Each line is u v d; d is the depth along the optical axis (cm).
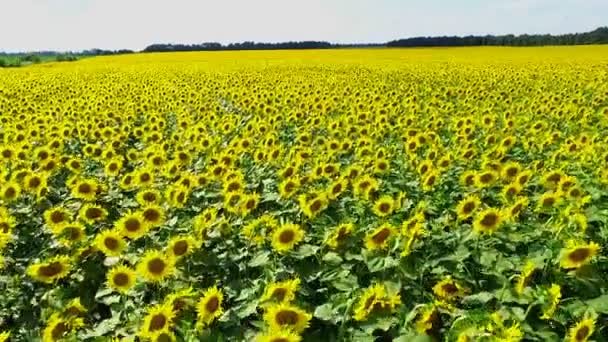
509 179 992
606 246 757
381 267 647
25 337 660
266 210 969
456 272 661
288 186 927
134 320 634
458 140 1434
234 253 768
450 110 2122
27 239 891
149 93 2828
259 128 1667
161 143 1522
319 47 13250
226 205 890
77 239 795
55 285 732
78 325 612
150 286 707
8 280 738
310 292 662
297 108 2136
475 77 3628
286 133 1762
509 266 662
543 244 730
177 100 2542
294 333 504
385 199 823
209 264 733
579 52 7725
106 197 1060
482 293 596
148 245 825
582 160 1108
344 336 557
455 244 706
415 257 670
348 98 2475
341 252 720
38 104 2519
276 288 565
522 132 1616
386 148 1364
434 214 924
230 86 3158
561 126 1745
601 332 591
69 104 2417
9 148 1280
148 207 812
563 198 834
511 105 2208
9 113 2058
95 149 1383
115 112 2175
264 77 3847
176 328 567
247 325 627
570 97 2411
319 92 2681
